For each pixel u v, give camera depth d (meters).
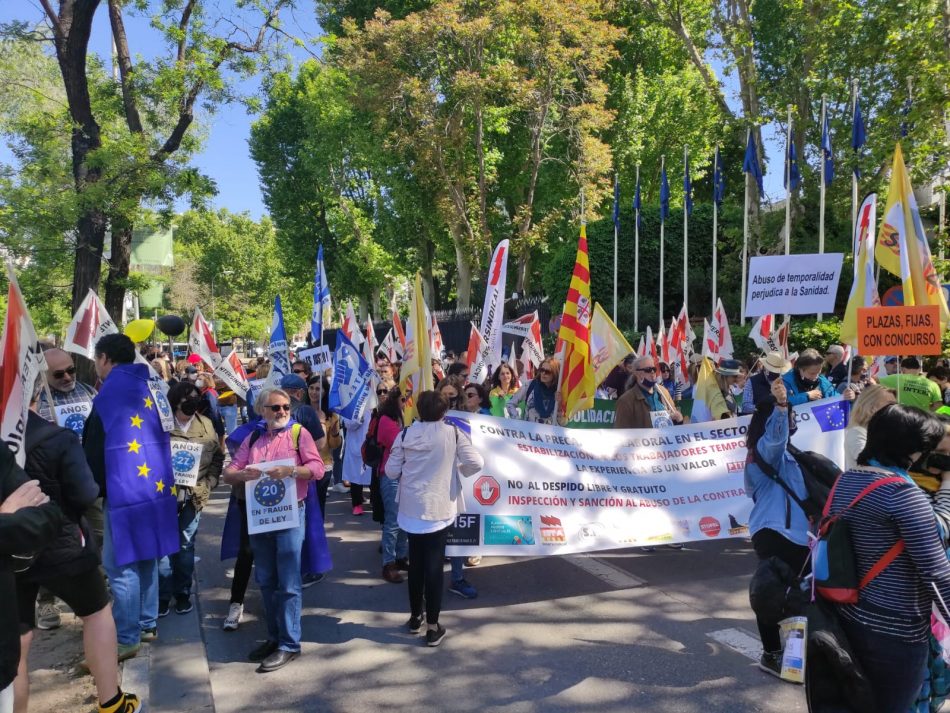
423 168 26.97
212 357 12.23
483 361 8.97
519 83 24.66
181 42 13.38
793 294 7.80
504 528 5.98
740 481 6.59
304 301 62.56
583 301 6.76
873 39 14.47
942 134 13.67
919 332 5.26
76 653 5.04
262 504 4.82
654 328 23.39
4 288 12.48
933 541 2.80
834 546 2.99
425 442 5.09
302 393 7.06
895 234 6.14
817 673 3.00
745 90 20.06
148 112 13.51
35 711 4.17
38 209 12.02
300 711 4.25
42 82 13.98
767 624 4.46
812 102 18.94
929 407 6.28
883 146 14.06
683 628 5.27
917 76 13.87
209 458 5.98
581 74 25.34
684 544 7.45
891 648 2.86
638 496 6.39
